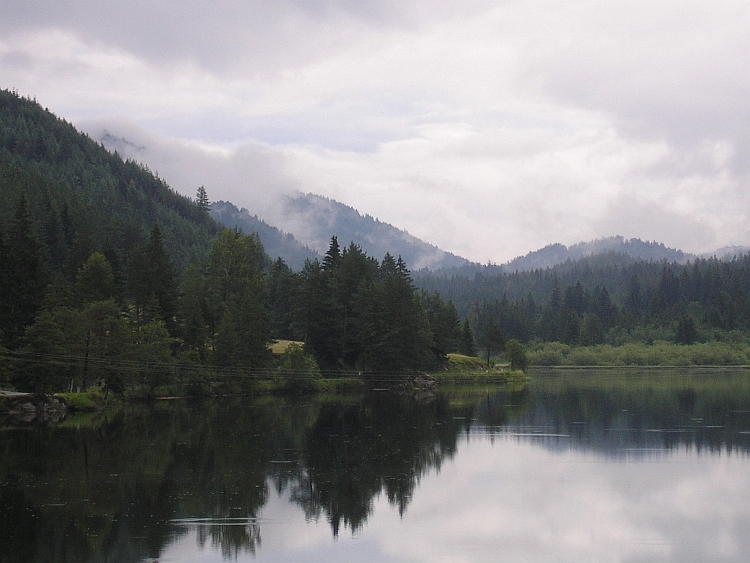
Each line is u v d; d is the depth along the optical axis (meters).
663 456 63.28
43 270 109.12
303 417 90.94
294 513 46.03
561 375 185.50
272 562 37.69
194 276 154.38
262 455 63.81
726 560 38.09
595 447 67.88
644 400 111.19
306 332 138.12
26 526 42.28
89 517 44.19
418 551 39.56
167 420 86.06
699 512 46.19
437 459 62.50
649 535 41.91
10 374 87.81
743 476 55.47
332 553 39.19
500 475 56.34
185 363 110.69
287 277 163.38
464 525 43.94
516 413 95.75
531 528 43.28
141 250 137.62
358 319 138.12
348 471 57.56
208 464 59.44
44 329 89.56
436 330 160.62
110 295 121.69
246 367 119.06
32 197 197.50
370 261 182.38
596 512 46.34
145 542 40.16
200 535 41.50
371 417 91.19
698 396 116.75
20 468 56.75
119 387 99.25
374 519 45.00
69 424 81.25
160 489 50.94
